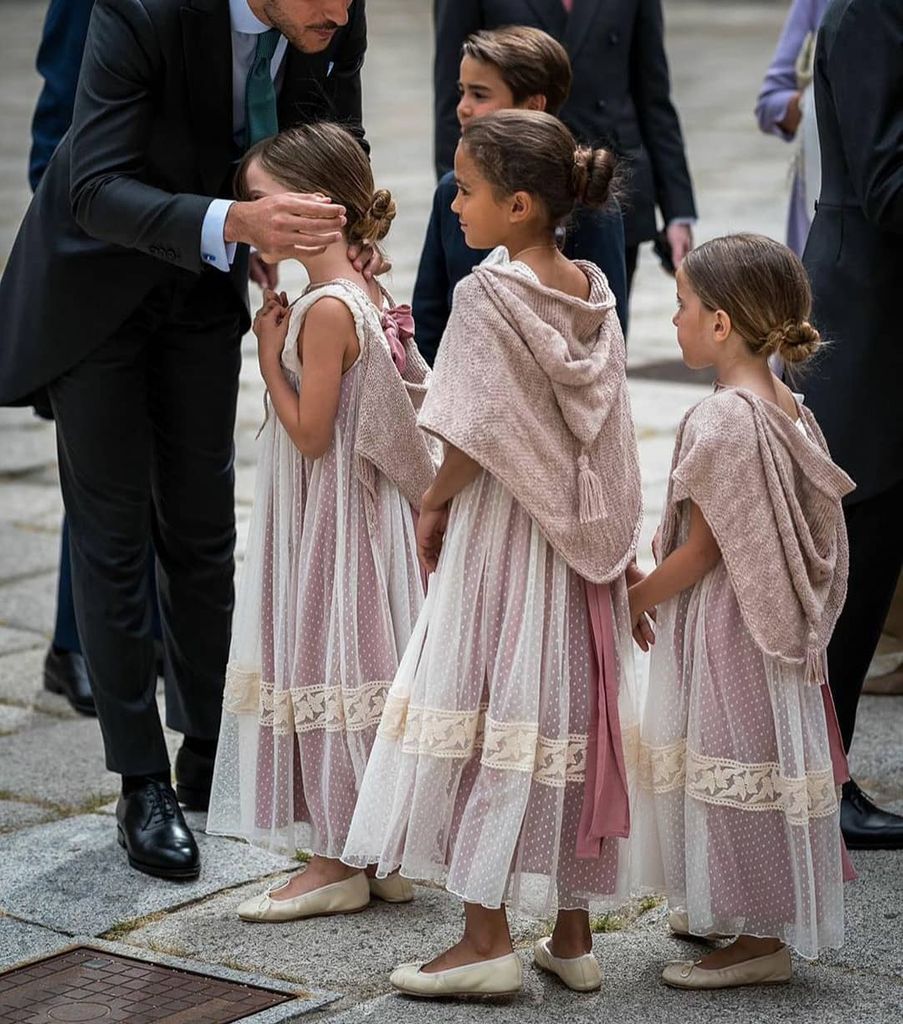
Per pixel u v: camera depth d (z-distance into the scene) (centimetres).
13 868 710
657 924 653
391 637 655
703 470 573
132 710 719
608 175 587
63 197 691
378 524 656
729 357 596
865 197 675
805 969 611
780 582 577
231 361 737
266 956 628
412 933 646
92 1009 584
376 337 646
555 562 580
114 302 688
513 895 574
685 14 6962
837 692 727
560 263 595
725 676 581
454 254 789
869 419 706
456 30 914
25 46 5184
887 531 718
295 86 704
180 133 671
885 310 703
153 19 647
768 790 582
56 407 710
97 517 712
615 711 579
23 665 980
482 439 562
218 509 750
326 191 653
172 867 693
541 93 770
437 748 578
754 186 2741
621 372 595
